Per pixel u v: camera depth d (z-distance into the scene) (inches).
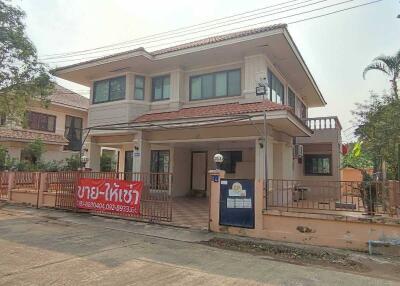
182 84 638.5
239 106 547.8
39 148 854.5
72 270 244.2
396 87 649.6
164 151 743.7
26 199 607.5
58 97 1073.5
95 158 708.7
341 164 906.7
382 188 331.3
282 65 637.3
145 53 593.6
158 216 440.8
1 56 585.6
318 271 262.4
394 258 298.0
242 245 338.0
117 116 659.4
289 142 655.8
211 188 399.2
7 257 274.4
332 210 352.5
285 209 371.2
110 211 480.7
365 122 558.9
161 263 269.9
